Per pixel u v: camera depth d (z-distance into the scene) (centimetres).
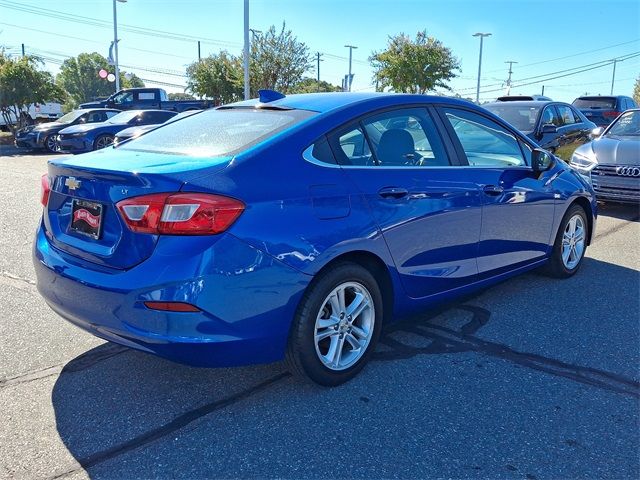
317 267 303
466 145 412
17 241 657
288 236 293
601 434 288
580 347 387
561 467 263
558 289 504
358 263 341
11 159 1739
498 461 267
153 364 359
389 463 264
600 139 882
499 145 446
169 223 270
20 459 264
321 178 314
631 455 272
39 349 379
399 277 357
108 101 2538
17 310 447
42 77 2439
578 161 859
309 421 297
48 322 424
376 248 334
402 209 348
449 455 271
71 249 312
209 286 270
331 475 256
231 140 322
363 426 293
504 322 429
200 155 309
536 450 275
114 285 279
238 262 277
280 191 296
